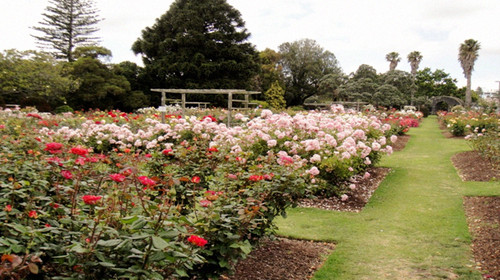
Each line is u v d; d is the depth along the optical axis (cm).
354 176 760
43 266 196
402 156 1191
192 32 3203
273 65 4875
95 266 182
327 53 5172
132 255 174
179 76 3319
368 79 3666
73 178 284
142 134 717
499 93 2572
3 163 315
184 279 259
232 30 3425
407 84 3850
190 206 369
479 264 382
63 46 3550
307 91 5050
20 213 227
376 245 440
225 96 3192
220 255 250
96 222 186
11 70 2327
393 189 731
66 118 1148
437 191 712
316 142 593
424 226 508
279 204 362
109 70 3077
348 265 381
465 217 545
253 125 646
